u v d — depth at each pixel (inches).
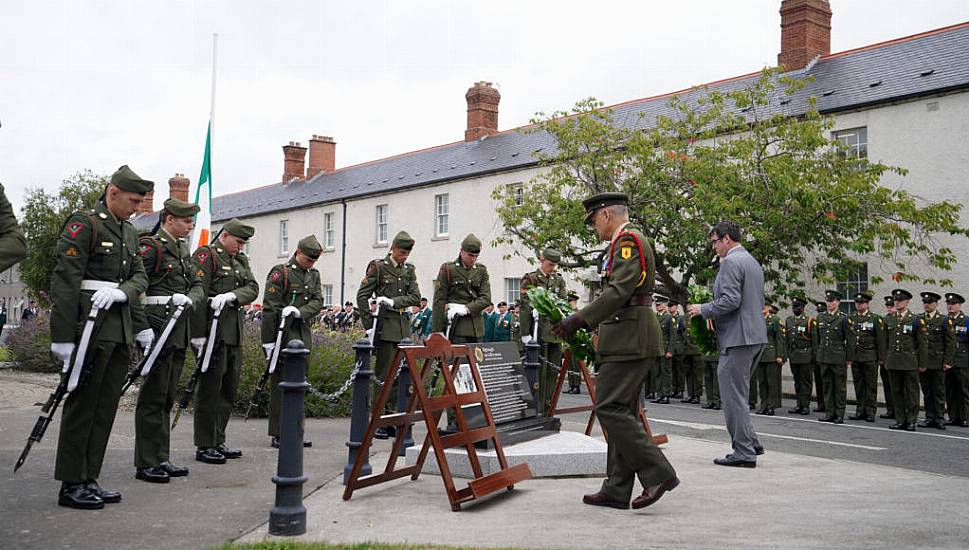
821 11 896.9
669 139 695.1
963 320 514.0
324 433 379.9
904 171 639.1
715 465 293.0
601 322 214.5
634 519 202.8
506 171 1070.4
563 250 720.3
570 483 254.2
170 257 258.1
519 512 211.2
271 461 295.1
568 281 954.7
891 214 639.8
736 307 284.2
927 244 674.8
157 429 252.8
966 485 255.3
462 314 390.0
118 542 178.7
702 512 211.3
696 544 177.6
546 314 262.1
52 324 199.2
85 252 204.8
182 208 261.7
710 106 908.0
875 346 531.8
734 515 207.9
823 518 204.4
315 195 1513.3
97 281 209.2
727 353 291.1
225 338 291.9
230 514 207.8
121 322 213.8
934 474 277.6
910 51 780.6
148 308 254.1
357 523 198.5
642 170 684.1
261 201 1717.5
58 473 210.4
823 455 347.9
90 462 216.7
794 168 628.1
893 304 527.5
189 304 251.9
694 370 650.2
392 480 255.3
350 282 1379.2
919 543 179.3
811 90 812.6
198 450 293.3
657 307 709.3
